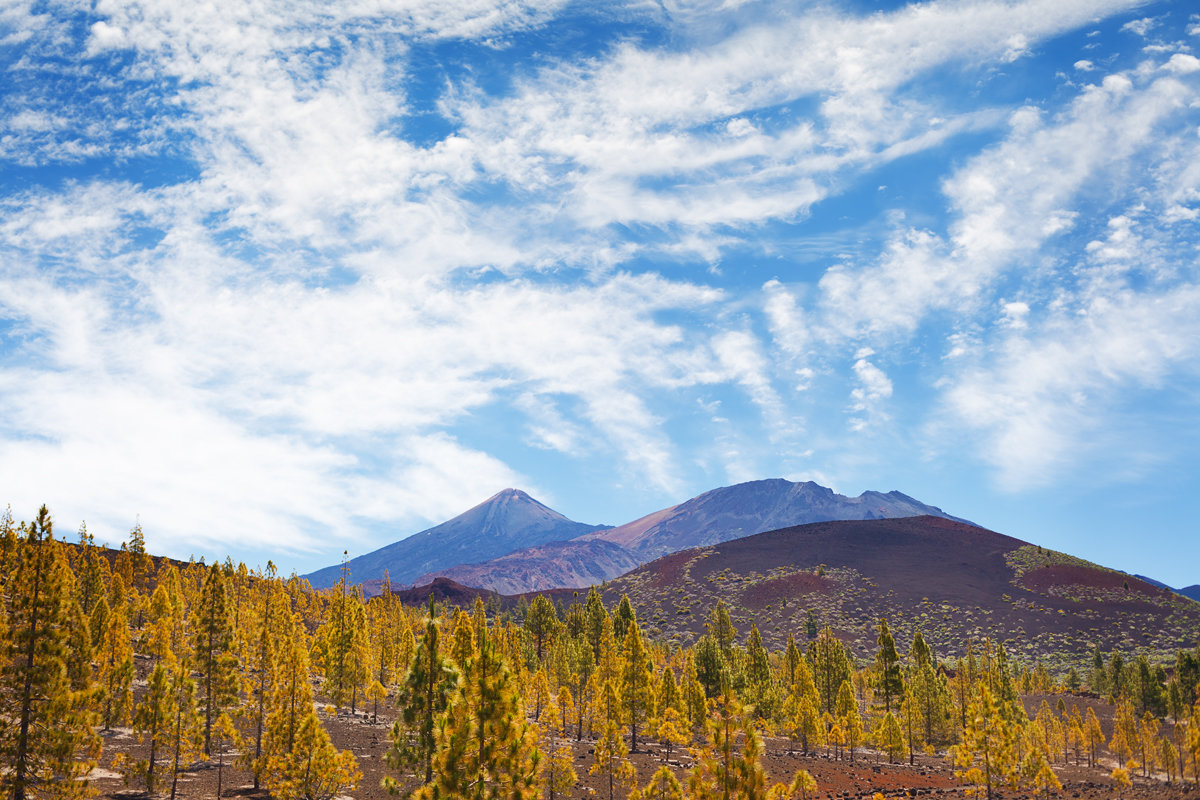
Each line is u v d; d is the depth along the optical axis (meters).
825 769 69.50
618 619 130.38
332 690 75.62
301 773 40.50
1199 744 48.94
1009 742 50.56
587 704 77.56
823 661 105.31
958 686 89.44
